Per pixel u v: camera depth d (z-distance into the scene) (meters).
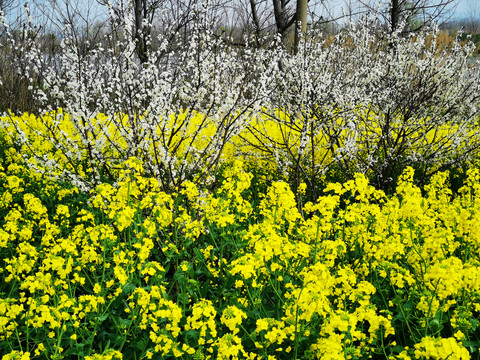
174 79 5.42
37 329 3.35
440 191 5.52
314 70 7.10
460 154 7.65
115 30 5.00
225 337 2.53
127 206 4.05
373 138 7.16
